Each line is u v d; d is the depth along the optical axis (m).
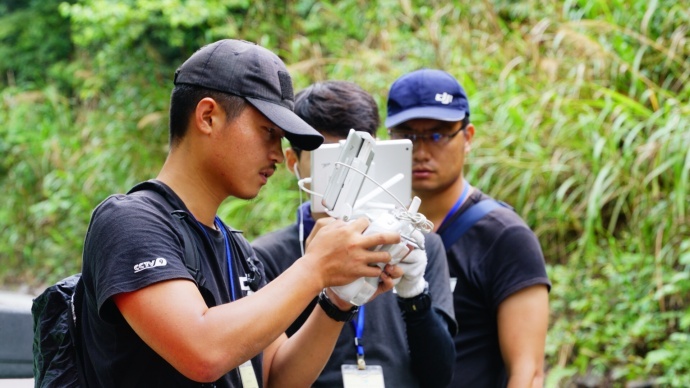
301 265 1.91
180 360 1.80
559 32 6.52
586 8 6.88
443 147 3.15
